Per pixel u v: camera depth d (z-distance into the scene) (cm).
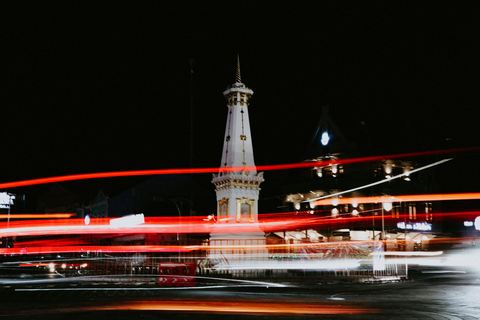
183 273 2380
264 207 6366
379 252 3014
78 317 1294
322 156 5894
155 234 5600
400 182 6053
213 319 1236
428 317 1277
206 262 3669
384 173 5953
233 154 3906
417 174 6378
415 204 6106
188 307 1512
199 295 1922
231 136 3966
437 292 2019
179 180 6366
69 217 8194
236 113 4009
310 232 5466
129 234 6028
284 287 2305
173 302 1666
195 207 6209
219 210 3919
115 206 6669
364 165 5747
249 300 1722
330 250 4222
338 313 1355
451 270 3703
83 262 5306
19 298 1841
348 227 5366
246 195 3853
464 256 5403
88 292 2077
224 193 3878
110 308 1498
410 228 5859
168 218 5766
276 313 1355
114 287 2347
